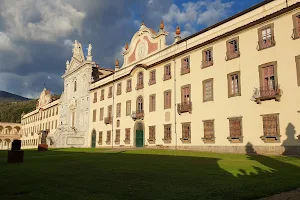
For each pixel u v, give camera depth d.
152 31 39.06
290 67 21.94
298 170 12.89
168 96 34.25
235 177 10.88
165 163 16.00
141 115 37.91
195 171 12.50
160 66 36.16
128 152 28.16
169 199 7.57
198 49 30.66
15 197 7.98
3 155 27.31
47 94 81.88
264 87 23.62
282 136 21.91
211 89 28.50
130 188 8.91
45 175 11.88
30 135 92.94
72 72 62.91
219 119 27.33
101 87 50.66
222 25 28.33
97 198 7.71
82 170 13.31
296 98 21.30
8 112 138.12
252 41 25.06
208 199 7.59
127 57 44.19
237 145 25.30
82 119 56.22
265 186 9.15
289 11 22.41
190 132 30.41
